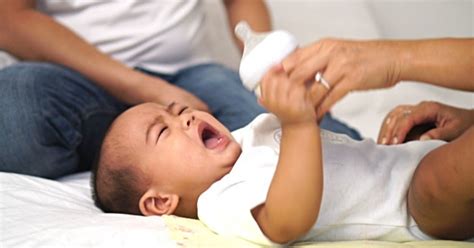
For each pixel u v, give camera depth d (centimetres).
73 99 131
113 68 143
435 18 216
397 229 99
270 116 107
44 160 125
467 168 88
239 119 148
